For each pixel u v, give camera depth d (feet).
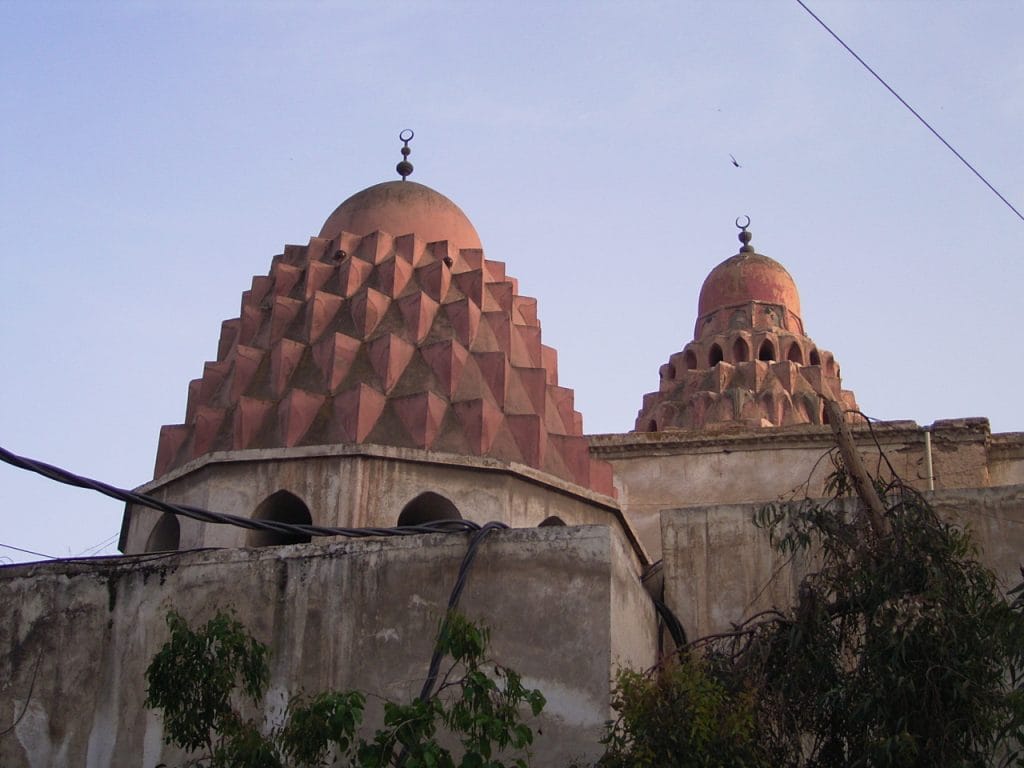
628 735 44.57
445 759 41.24
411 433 59.67
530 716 47.47
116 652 52.16
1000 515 53.83
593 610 48.70
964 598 43.86
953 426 75.51
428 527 50.16
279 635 50.83
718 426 80.18
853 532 46.88
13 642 52.80
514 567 49.93
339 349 62.39
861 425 76.38
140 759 50.42
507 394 63.36
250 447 59.88
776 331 97.50
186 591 52.34
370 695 49.24
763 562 56.03
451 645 43.37
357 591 51.06
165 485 61.11
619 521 63.77
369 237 68.39
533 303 69.56
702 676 43.70
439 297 66.08
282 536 59.93
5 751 51.24
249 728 43.55
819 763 43.68
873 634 43.24
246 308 66.85
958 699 41.70
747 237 105.70
